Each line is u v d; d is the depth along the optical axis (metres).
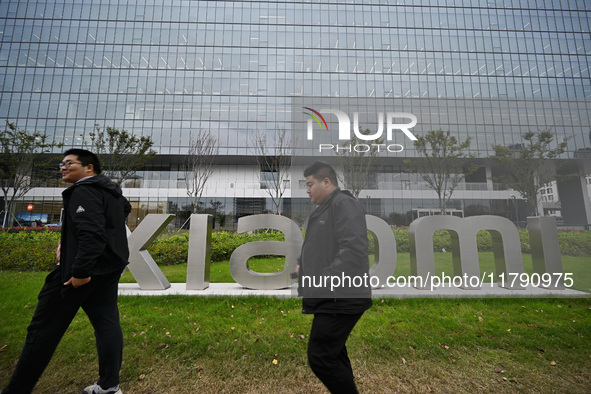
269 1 28.80
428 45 26.89
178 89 26.92
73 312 1.79
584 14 27.47
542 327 3.03
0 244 7.30
